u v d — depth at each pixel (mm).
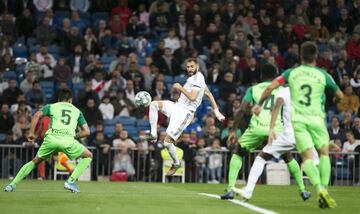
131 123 56469
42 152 31281
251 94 27688
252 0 68500
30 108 55156
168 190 36438
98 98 56031
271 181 50219
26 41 64062
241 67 60906
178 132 34344
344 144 54125
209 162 52250
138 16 66812
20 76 60031
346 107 59719
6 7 66438
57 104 31766
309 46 24766
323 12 67875
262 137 27797
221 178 52375
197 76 33375
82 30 64625
